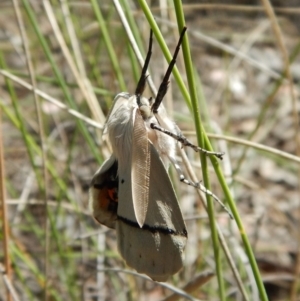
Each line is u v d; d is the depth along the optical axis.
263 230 0.38
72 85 0.28
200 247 0.30
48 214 0.28
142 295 0.31
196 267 0.30
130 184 0.22
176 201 0.21
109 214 0.23
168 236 0.21
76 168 0.35
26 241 0.35
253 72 0.52
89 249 0.33
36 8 0.39
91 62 0.30
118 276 0.32
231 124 0.46
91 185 0.23
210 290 0.31
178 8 0.21
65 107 0.26
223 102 0.46
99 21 0.26
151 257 0.21
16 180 0.38
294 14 0.56
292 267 0.37
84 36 0.32
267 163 0.44
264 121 0.46
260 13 0.55
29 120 0.37
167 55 0.22
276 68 0.52
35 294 0.32
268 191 0.42
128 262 0.22
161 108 0.22
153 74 0.31
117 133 0.22
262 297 0.22
